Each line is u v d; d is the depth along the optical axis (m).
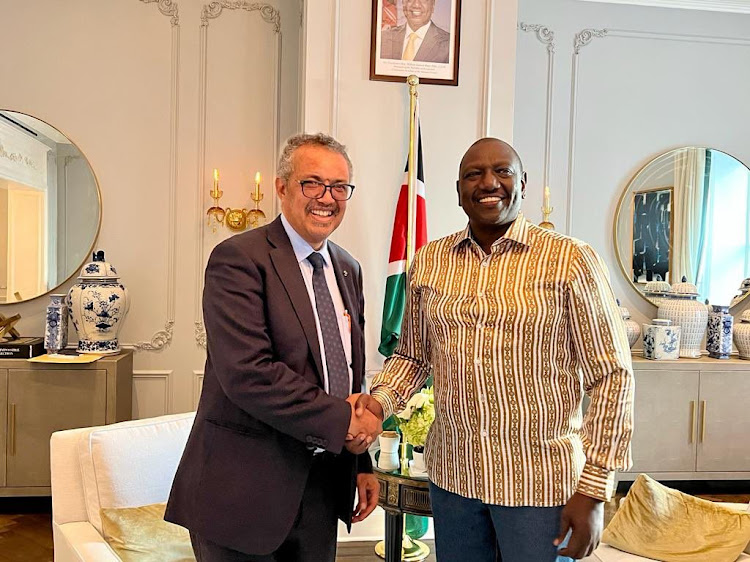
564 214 4.50
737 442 4.18
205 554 1.66
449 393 1.72
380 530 3.26
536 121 4.45
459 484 1.72
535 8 4.42
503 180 1.66
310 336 1.65
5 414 3.60
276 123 4.22
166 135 4.16
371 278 3.51
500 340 1.64
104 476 2.04
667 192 4.58
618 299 4.57
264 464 1.61
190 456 1.70
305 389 1.57
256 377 1.54
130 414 4.02
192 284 4.21
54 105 4.05
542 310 1.62
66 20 4.04
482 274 1.70
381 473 2.39
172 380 4.21
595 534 1.57
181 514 1.66
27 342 3.73
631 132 4.54
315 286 1.75
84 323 3.81
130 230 4.15
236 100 4.20
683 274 4.61
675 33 4.55
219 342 1.59
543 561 1.65
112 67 4.09
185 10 4.15
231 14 4.19
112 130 4.11
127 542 1.94
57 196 4.07
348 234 3.49
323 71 3.47
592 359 1.62
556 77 4.45
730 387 4.17
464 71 3.57
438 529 1.82
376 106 3.50
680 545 2.10
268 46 4.22
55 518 2.03
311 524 1.76
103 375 3.65
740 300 4.67
